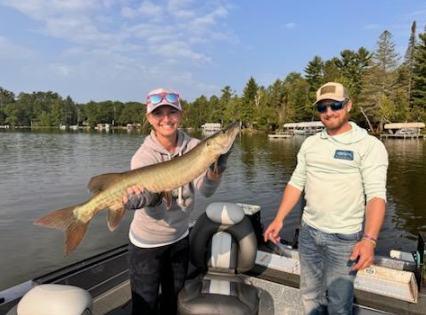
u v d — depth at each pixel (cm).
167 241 274
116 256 380
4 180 1816
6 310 268
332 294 257
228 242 342
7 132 9225
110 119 13112
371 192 233
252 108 8269
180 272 293
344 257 249
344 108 249
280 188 1641
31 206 1273
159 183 249
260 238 454
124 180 250
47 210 1221
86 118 13912
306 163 271
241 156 3108
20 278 727
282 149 3838
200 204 1330
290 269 385
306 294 279
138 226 268
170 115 265
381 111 5416
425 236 333
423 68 5138
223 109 9600
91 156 3047
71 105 13962
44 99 14912
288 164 2542
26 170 2186
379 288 334
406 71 5897
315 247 267
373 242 221
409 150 3506
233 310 267
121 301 327
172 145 284
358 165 244
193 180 278
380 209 227
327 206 253
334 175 250
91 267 350
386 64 5912
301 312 321
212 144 247
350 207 248
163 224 266
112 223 258
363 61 6681
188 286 297
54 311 203
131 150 3684
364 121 5997
